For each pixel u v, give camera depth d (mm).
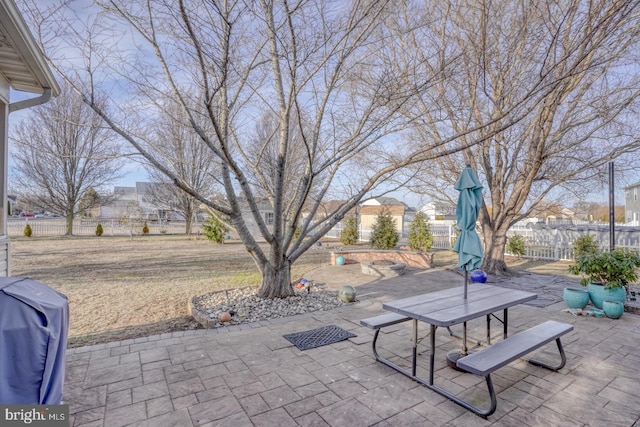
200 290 7105
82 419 2562
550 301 6344
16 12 2754
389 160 7664
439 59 5445
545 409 2711
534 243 13023
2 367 1809
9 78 3996
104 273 9047
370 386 3098
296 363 3580
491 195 9539
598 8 4688
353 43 4867
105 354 3783
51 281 7930
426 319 2891
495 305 3303
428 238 14375
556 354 3807
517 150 8945
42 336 1911
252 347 4004
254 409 2715
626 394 2949
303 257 13281
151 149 6227
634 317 5258
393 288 7539
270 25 4254
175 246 16609
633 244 11930
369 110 5480
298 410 2701
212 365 3518
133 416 2609
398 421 2557
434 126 8422
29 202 20484
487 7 5688
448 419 2584
